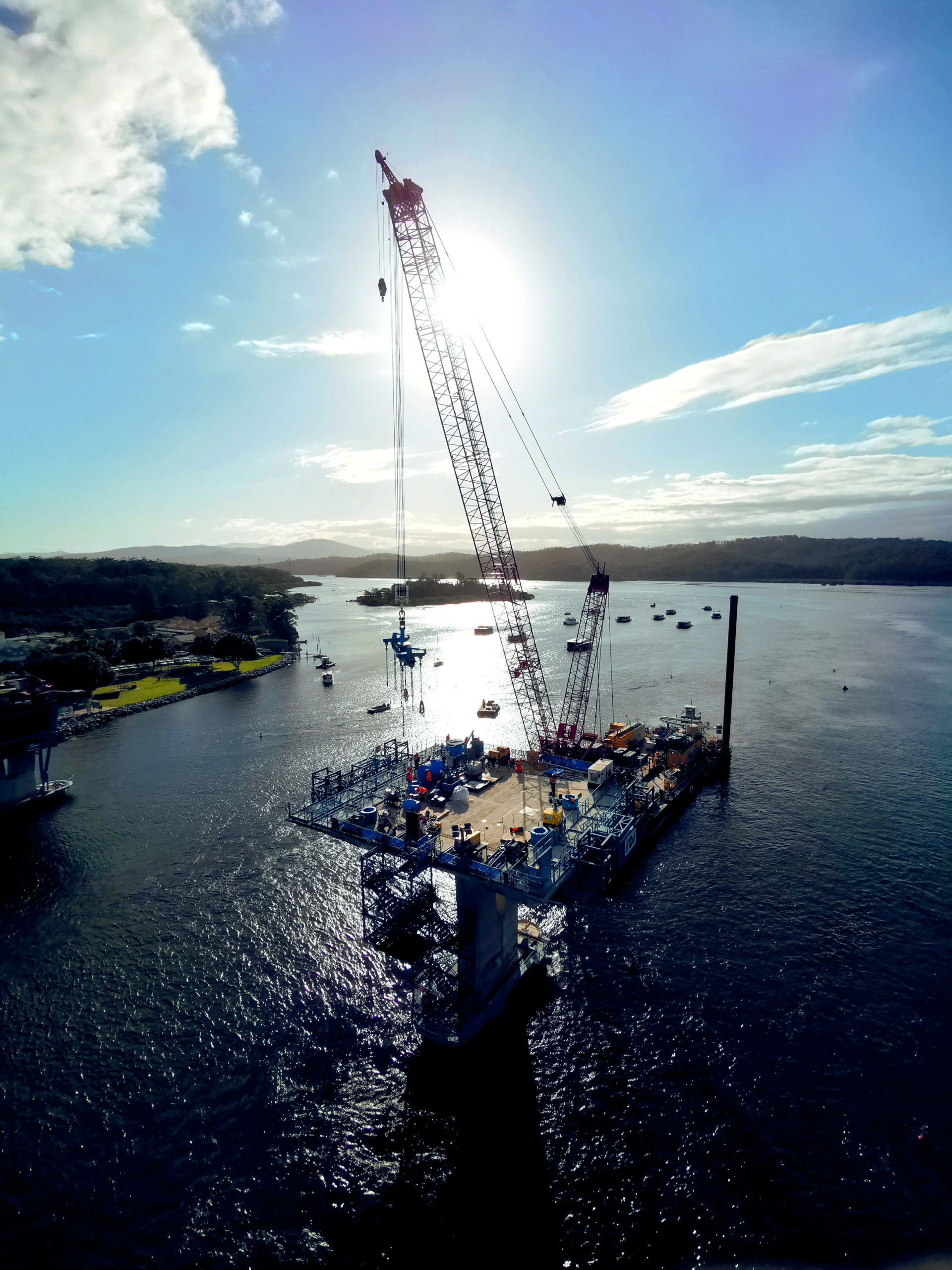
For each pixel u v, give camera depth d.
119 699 151.88
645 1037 47.41
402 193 67.31
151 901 66.12
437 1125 41.06
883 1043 45.88
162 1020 49.81
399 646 80.00
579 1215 35.47
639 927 60.25
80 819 86.88
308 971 55.03
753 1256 33.09
